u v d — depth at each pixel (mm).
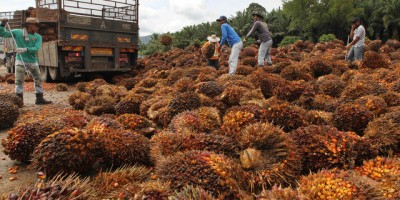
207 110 5598
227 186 3342
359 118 5520
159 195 3178
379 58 10891
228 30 11398
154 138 4953
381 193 3174
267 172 3619
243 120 4812
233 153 4055
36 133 4828
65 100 10984
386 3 44000
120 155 4461
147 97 8453
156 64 17734
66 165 4090
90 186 3354
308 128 4570
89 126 4988
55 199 2633
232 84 7645
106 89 9438
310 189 3094
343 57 15164
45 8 14367
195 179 3412
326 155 4234
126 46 15000
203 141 4242
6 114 7156
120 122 5965
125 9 15094
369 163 4258
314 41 49375
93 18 13625
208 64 14047
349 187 3070
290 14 49000
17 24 16562
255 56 17766
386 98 6777
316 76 11328
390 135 4902
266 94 7918
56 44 13070
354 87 7121
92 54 13805
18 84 9633
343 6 45312
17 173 4676
